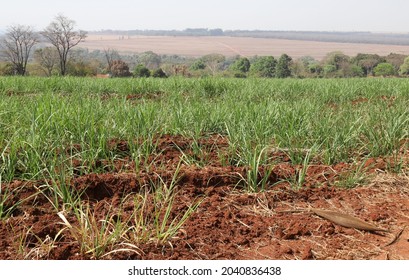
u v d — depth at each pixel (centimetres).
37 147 427
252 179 414
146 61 10644
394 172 453
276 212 369
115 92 1180
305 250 311
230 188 409
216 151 504
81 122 503
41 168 409
